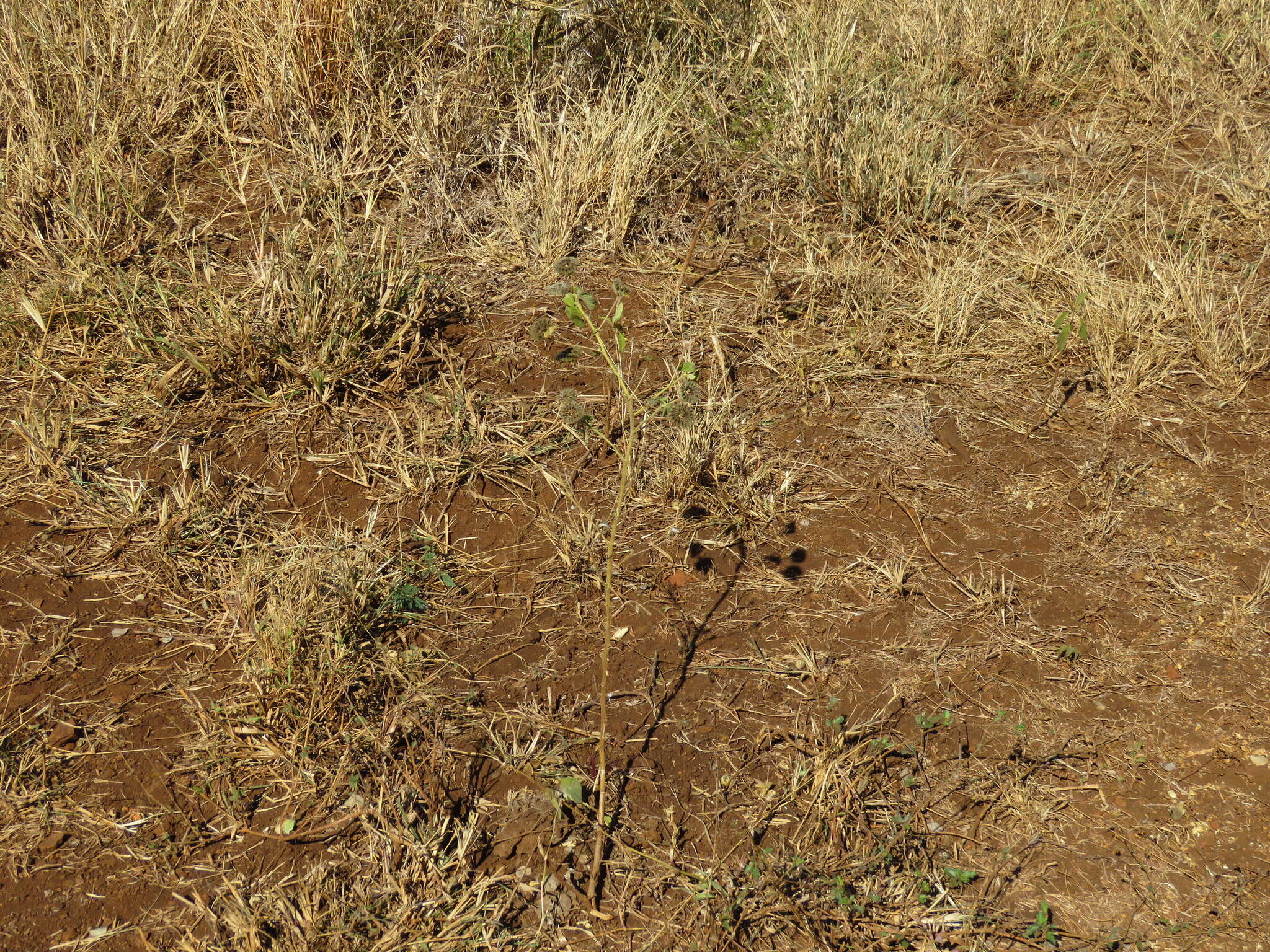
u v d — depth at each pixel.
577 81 5.06
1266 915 2.44
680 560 3.23
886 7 6.08
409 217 4.54
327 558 3.08
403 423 3.62
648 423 3.61
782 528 3.34
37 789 2.60
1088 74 5.83
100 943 2.33
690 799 2.65
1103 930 2.41
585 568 3.18
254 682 2.77
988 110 5.72
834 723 2.74
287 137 4.79
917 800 2.65
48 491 3.32
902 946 2.37
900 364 3.95
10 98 4.64
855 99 5.02
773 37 5.29
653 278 4.35
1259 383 3.94
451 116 4.78
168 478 3.39
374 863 2.49
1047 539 3.33
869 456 3.60
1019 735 2.79
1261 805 2.65
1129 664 2.97
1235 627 3.06
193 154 4.77
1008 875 2.51
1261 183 4.87
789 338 4.04
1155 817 2.63
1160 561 3.26
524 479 3.45
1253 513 3.42
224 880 2.45
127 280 4.01
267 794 2.62
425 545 3.24
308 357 3.68
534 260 4.38
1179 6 6.20
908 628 3.06
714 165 4.82
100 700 2.79
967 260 4.37
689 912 2.43
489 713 2.80
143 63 4.84
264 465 3.45
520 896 2.45
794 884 2.47
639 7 5.11
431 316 4.00
